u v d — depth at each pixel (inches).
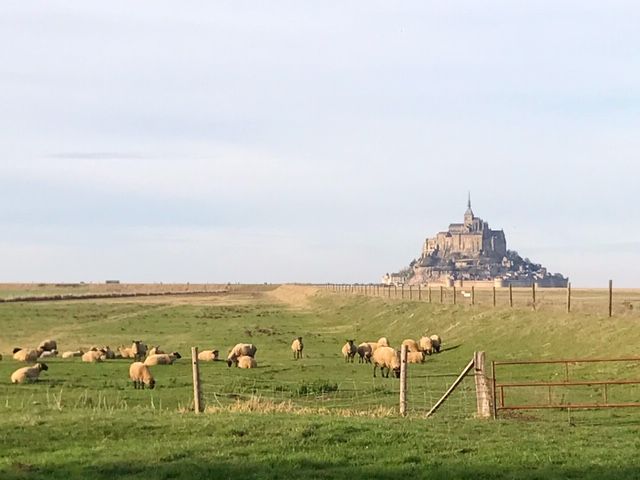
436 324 2420.0
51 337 2758.4
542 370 1437.0
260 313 4264.3
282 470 634.2
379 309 3314.5
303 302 5585.6
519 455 685.3
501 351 1759.4
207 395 1221.1
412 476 622.5
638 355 1380.4
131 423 813.9
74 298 6087.6
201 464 653.9
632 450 714.2
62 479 611.5
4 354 2144.4
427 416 920.9
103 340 2635.3
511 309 2154.3
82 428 793.6
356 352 1948.8
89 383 1432.1
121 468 642.8
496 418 910.4
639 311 1875.0
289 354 2069.4
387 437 750.5
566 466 647.8
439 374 1489.9
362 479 613.0
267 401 1099.3
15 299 5378.9
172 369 1702.8
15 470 633.6
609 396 1127.0
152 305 5147.6
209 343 2459.4
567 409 1015.0
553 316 1871.3
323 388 1279.5
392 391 1252.5
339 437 751.7
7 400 1138.0
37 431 783.1
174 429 788.0
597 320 1697.8
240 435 762.2
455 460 668.1
